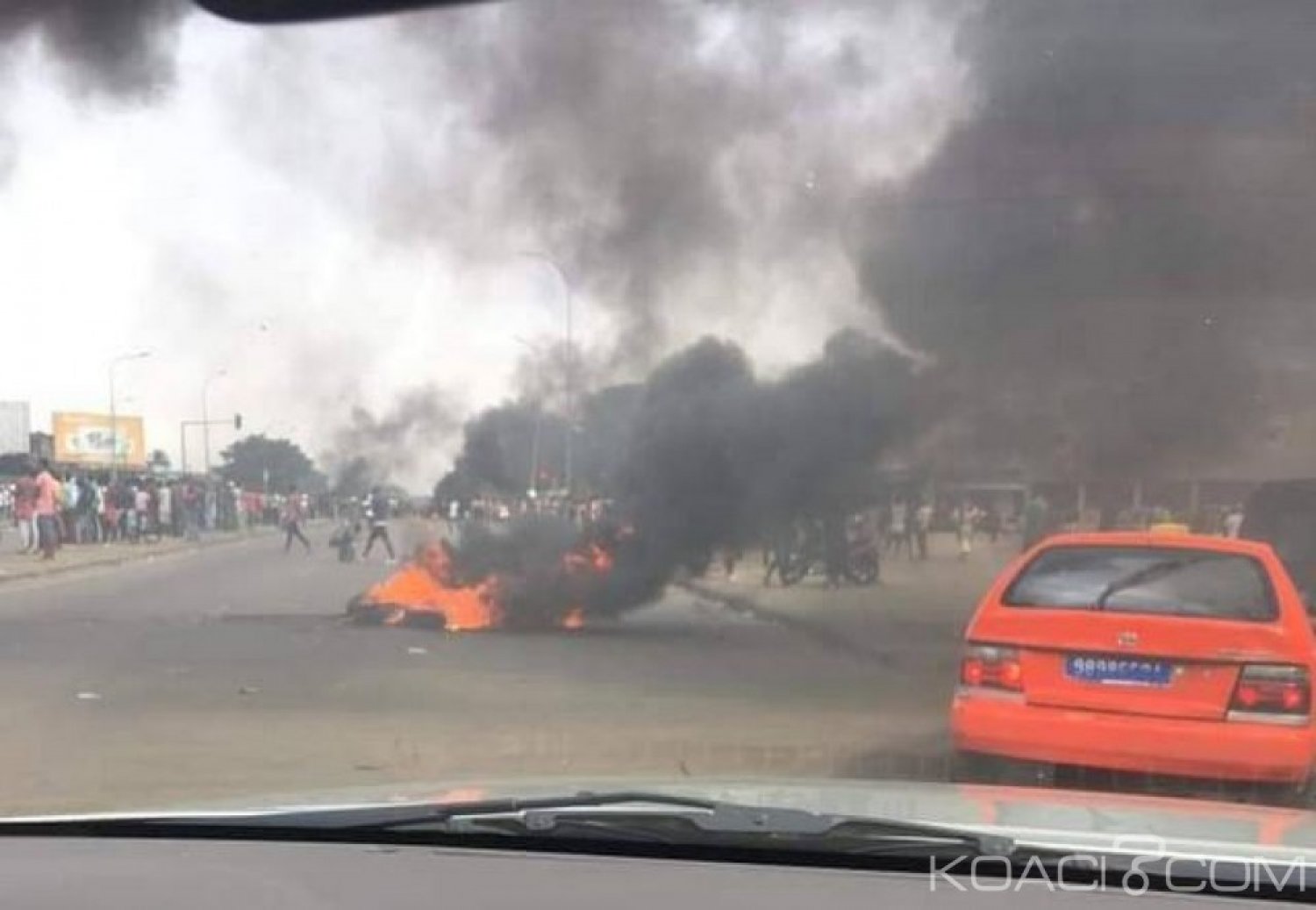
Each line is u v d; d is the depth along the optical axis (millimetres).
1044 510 19703
